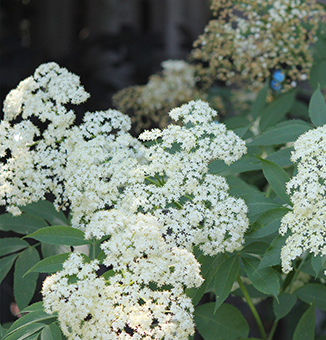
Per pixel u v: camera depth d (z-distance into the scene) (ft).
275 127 3.51
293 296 3.63
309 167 3.05
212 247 3.13
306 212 2.99
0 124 3.47
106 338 2.85
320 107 3.39
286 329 4.38
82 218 3.26
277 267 3.24
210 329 3.41
